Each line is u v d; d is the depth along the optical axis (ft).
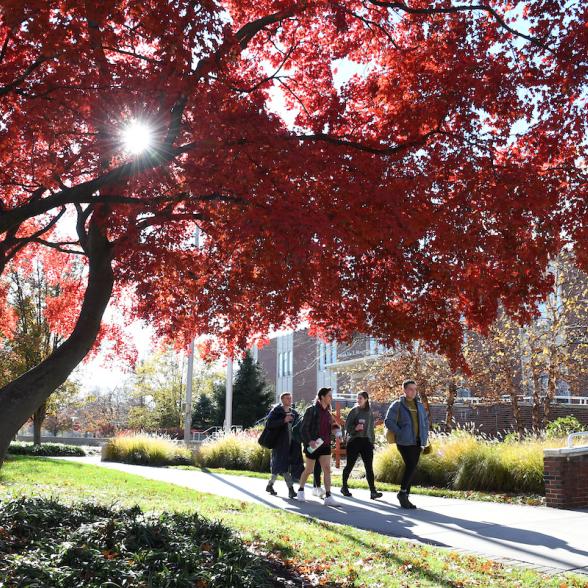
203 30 21.49
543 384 88.02
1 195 29.84
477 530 29.63
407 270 26.61
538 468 43.91
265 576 19.70
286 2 26.86
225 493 44.24
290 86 32.37
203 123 22.15
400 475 51.26
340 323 30.73
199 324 32.42
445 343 27.96
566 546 25.93
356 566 21.80
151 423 168.86
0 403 21.79
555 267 66.80
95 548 19.71
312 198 23.41
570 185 25.38
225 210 25.43
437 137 26.40
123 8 21.88
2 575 16.72
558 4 25.04
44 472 53.83
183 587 17.62
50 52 20.84
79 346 23.68
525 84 25.12
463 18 27.20
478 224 24.29
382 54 30.17
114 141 24.23
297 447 42.50
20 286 90.94
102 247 25.31
